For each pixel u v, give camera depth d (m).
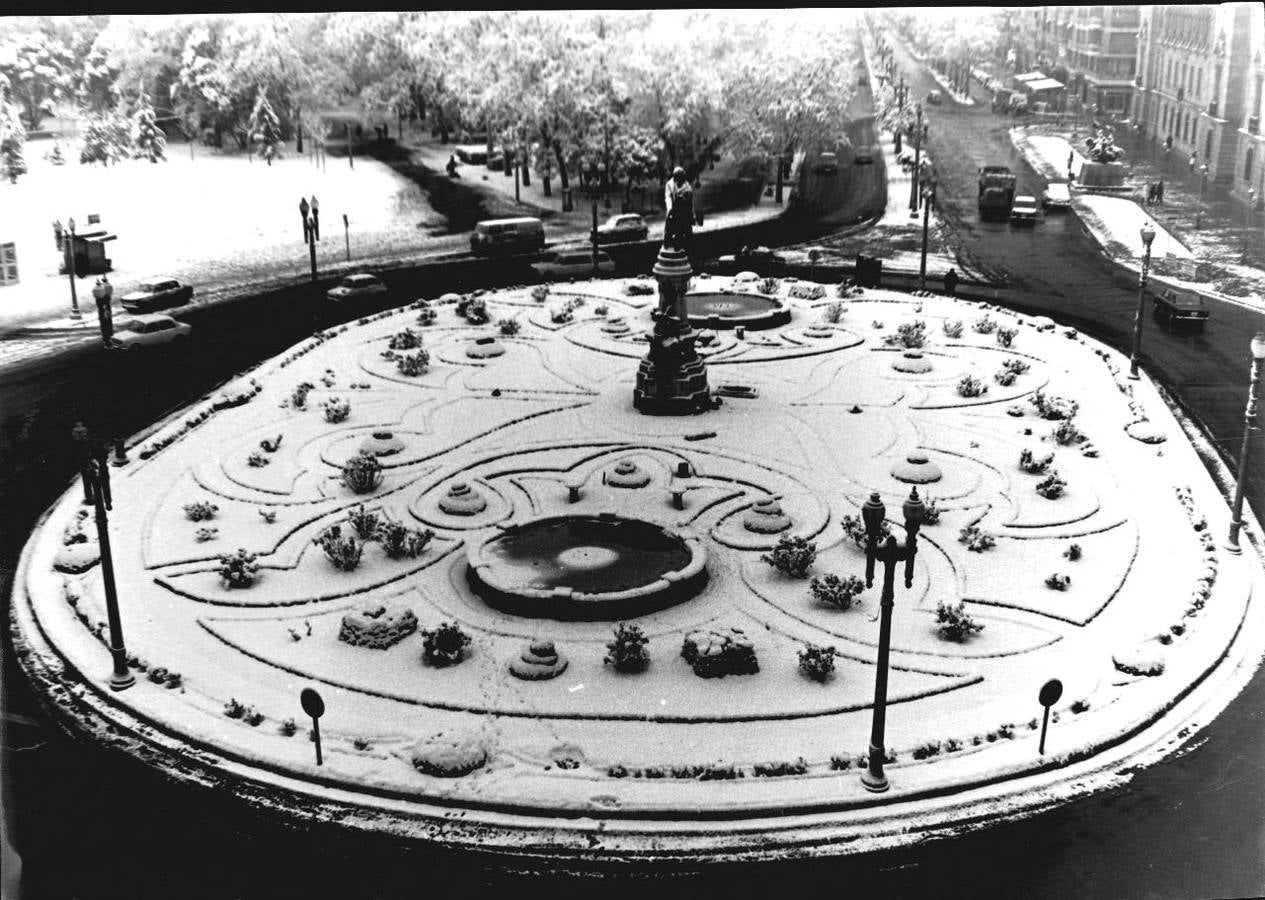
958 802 27.59
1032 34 151.25
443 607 36.53
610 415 53.00
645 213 102.06
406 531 39.81
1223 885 24.80
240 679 32.72
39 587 37.84
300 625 35.62
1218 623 35.31
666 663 33.25
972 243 88.19
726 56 104.31
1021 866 25.55
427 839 26.55
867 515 26.88
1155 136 114.00
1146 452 48.47
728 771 28.38
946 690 32.03
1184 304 65.62
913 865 25.61
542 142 100.75
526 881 25.22
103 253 77.31
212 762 29.20
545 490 45.00
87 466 31.48
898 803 27.58
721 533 41.06
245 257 83.81
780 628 35.09
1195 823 26.83
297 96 110.12
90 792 27.95
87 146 100.62
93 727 30.61
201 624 35.66
